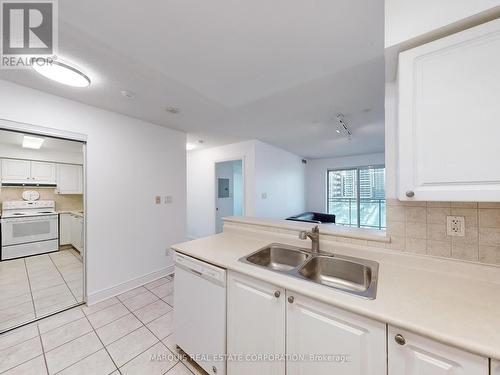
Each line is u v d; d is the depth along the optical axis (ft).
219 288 4.37
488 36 2.71
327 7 3.58
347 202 20.03
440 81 3.01
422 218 4.03
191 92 6.75
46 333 6.05
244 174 13.93
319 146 15.67
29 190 11.58
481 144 2.78
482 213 3.56
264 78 5.96
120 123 8.53
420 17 3.11
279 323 3.58
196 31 4.12
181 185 11.06
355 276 4.41
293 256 5.33
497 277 3.41
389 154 4.34
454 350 2.28
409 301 2.91
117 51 4.71
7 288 8.58
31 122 6.31
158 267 9.86
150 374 4.78
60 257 11.70
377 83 6.28
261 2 3.46
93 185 7.70
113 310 7.22
